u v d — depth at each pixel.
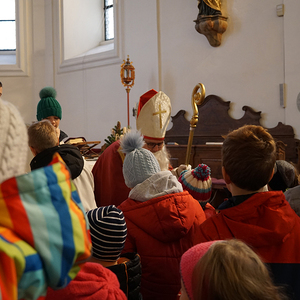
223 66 6.74
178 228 1.58
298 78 5.96
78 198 0.61
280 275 1.17
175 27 7.27
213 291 0.76
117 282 1.22
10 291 0.45
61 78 9.07
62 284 0.52
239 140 1.30
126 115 8.00
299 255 1.21
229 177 1.32
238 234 1.21
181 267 0.94
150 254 1.62
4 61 9.57
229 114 6.66
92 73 8.53
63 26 9.02
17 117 0.62
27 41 9.34
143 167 1.73
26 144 0.63
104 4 9.59
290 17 6.01
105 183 2.66
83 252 0.55
